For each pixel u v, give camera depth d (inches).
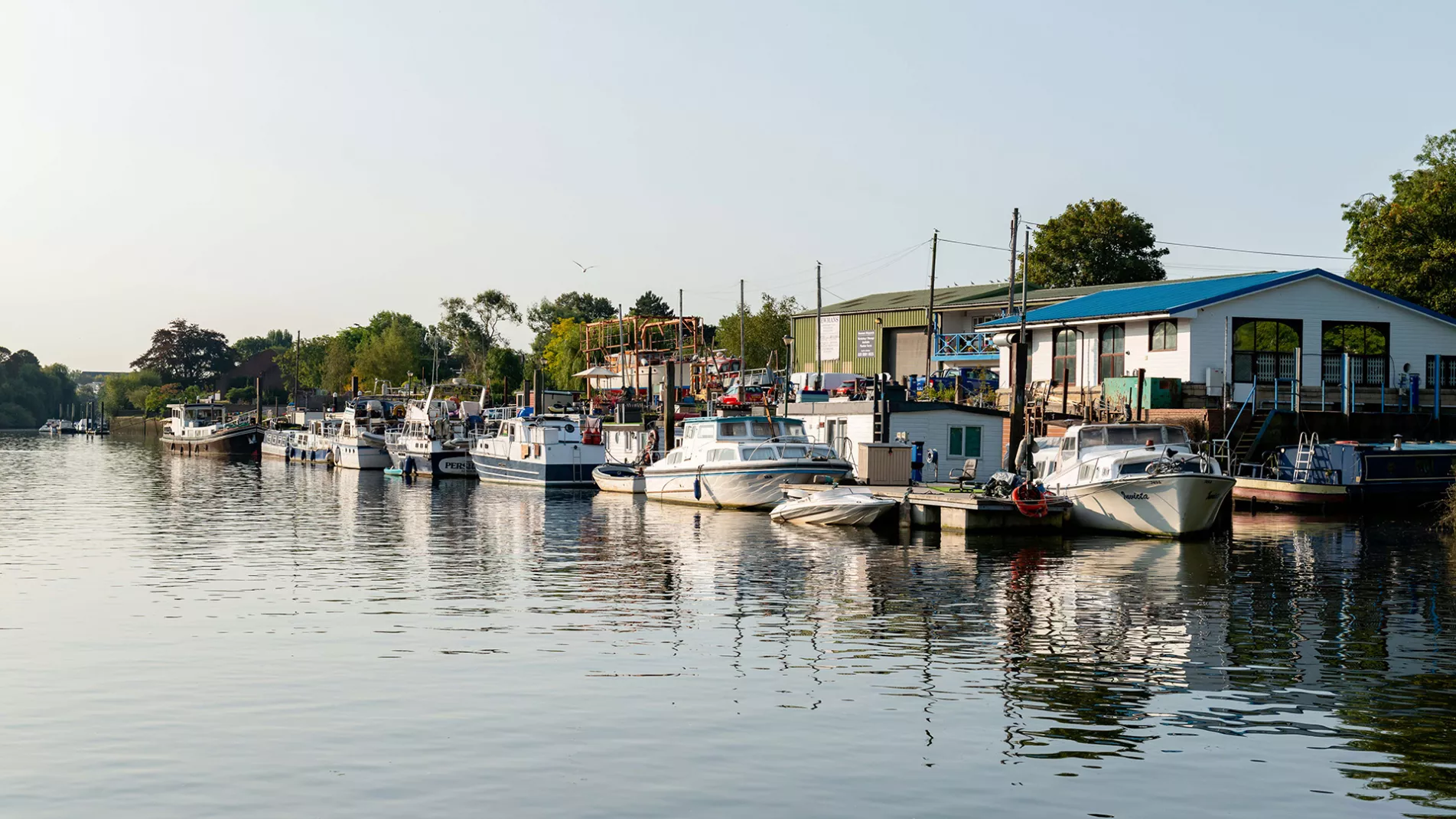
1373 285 2333.9
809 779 547.2
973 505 1439.5
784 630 880.3
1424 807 513.3
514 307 5565.9
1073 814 505.4
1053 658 781.9
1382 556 1239.5
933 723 634.2
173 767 566.6
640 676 737.0
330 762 573.0
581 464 2456.9
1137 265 3334.2
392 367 5255.9
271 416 5157.5
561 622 913.5
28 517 1814.7
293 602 1008.2
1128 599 996.6
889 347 2930.6
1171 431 1504.7
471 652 805.2
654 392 3260.3
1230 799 522.3
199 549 1398.9
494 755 582.9
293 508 1990.7
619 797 525.7
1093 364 2111.2
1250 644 819.4
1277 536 1409.9
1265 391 1895.9
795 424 1962.4
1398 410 1950.1
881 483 1856.5
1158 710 657.6
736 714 650.8
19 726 632.4
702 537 1494.8
